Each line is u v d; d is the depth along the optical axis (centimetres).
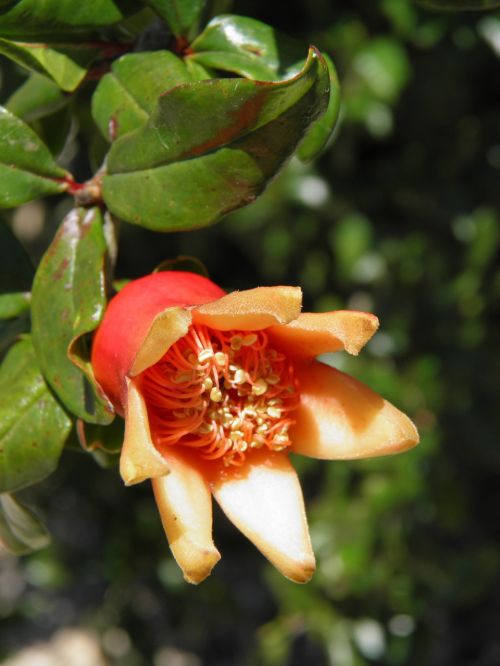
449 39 43
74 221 26
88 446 26
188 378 25
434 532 50
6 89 33
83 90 31
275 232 47
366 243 46
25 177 26
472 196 47
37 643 65
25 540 29
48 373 26
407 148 46
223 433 25
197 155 25
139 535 52
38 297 26
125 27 27
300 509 25
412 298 47
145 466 23
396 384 46
